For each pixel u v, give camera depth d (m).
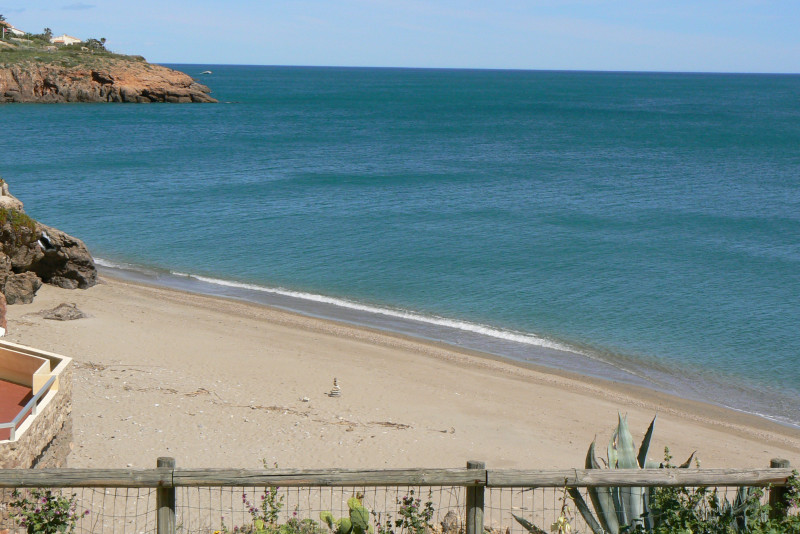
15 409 11.90
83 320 26.28
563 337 28.00
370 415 18.88
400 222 47.59
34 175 63.44
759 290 34.16
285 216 49.06
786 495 7.51
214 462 14.65
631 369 25.05
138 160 75.19
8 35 174.50
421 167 74.25
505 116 150.00
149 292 32.16
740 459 17.72
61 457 12.17
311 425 17.41
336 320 29.31
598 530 8.19
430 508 9.04
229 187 60.19
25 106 130.50
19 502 8.30
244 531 9.50
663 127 127.44
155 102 150.38
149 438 15.67
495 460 16.14
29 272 28.58
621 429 8.93
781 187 64.88
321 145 93.12
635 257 39.62
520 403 20.91
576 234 44.75
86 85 141.38
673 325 29.45
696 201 57.03
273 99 190.62
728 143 102.50
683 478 7.36
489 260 38.75
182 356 23.11
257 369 22.39
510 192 59.97
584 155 87.00
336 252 40.16
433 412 19.59
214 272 36.41
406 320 29.64
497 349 26.52
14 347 13.24
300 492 12.63
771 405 22.34
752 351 26.86
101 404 17.61
